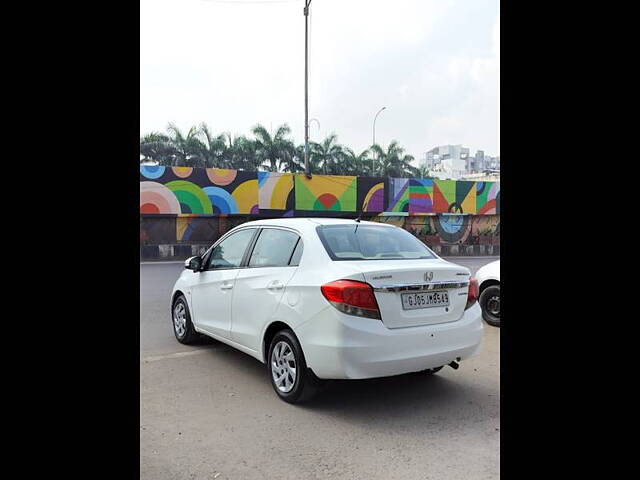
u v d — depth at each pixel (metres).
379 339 3.38
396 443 3.18
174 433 3.32
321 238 3.98
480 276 7.16
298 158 39.84
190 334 5.59
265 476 2.77
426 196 26.45
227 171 22.42
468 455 3.02
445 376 4.58
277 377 3.96
